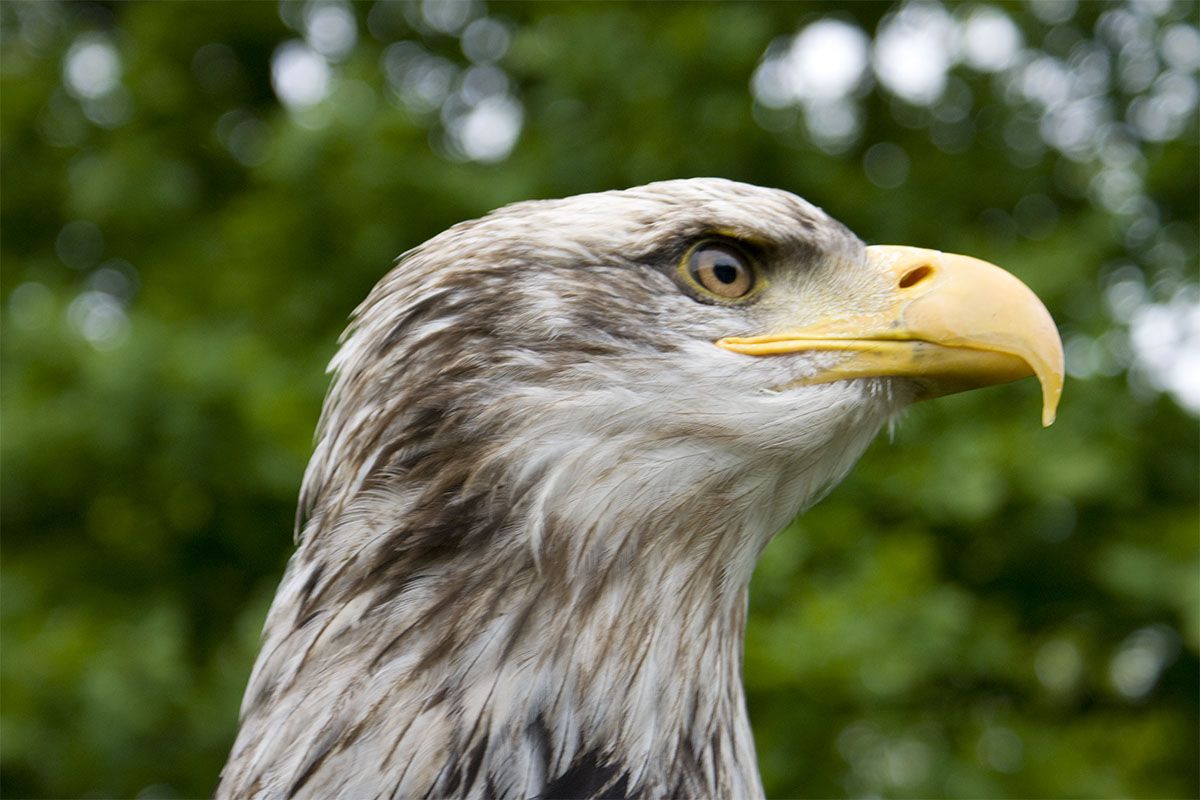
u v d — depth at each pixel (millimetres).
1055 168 12734
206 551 12039
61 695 10688
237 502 11516
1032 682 11594
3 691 10672
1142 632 11617
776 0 12594
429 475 4340
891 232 11828
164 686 10789
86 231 14086
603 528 4379
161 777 11164
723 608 4660
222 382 10984
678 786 4496
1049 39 13344
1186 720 12000
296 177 11594
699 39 11578
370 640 4266
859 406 4703
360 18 14320
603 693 4348
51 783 11266
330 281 11914
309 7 14195
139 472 11367
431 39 14305
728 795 4656
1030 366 4738
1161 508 11320
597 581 4367
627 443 4426
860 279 4832
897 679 9312
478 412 4348
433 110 12883
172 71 14195
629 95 11703
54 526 12164
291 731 4301
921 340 4742
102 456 11203
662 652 4465
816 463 4730
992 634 10555
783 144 11789
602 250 4566
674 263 4637
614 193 4723
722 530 4578
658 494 4453
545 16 12414
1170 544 10820
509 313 4438
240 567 12117
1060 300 11133
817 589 9898
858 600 9609
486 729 4215
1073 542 11172
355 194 11539
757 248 4742
